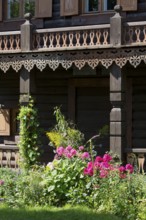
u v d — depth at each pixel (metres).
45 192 9.79
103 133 14.47
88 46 13.23
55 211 8.97
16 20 16.70
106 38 13.33
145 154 14.00
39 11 16.38
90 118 16.27
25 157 13.57
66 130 13.38
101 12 15.59
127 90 15.58
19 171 12.91
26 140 13.61
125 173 9.93
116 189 8.98
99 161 9.59
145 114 15.48
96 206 9.16
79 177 9.61
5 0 16.92
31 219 8.34
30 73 14.15
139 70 15.43
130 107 15.55
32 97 14.07
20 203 9.78
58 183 9.67
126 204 8.73
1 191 10.29
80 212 8.80
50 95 16.75
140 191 8.95
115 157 12.39
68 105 16.44
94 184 9.35
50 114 16.72
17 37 14.42
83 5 15.89
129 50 12.82
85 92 16.34
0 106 17.39
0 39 14.66
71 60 13.48
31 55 13.94
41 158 16.67
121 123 12.94
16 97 17.16
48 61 13.74
